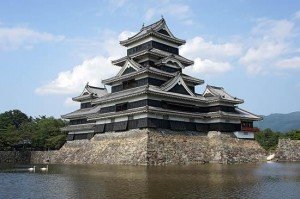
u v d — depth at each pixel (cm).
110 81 6028
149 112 4988
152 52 5750
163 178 2941
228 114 5869
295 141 6419
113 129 5612
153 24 6469
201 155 5350
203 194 2081
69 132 7294
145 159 4544
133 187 2397
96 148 5691
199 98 5900
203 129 5903
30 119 13025
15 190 2442
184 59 6284
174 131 5331
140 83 5591
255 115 6481
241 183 2600
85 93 7681
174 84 5578
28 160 7538
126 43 6394
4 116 11644
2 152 7206
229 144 5662
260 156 6091
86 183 2705
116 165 4750
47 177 3403
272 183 2614
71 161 6222
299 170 3888
